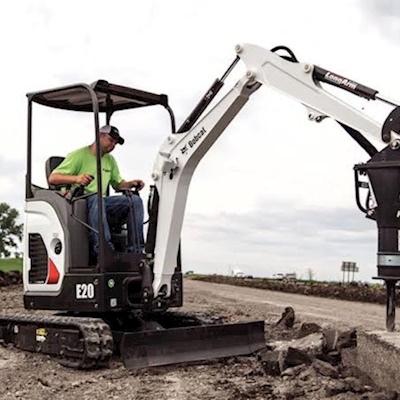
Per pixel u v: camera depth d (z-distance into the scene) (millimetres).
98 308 5363
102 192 5559
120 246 5789
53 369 5160
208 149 5672
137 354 5117
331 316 9078
